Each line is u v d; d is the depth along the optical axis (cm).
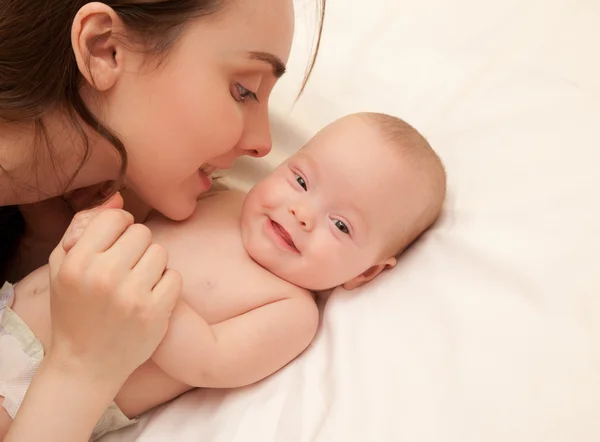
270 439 72
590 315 69
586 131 90
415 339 75
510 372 67
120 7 69
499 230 81
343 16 119
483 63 109
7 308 76
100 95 73
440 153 99
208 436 76
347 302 86
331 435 69
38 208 93
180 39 70
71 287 65
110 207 74
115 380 69
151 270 69
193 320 76
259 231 87
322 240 85
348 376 74
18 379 73
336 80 112
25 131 74
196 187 84
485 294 75
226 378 77
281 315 82
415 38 115
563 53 108
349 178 86
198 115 73
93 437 80
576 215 78
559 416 62
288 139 108
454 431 64
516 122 96
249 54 73
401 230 88
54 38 71
